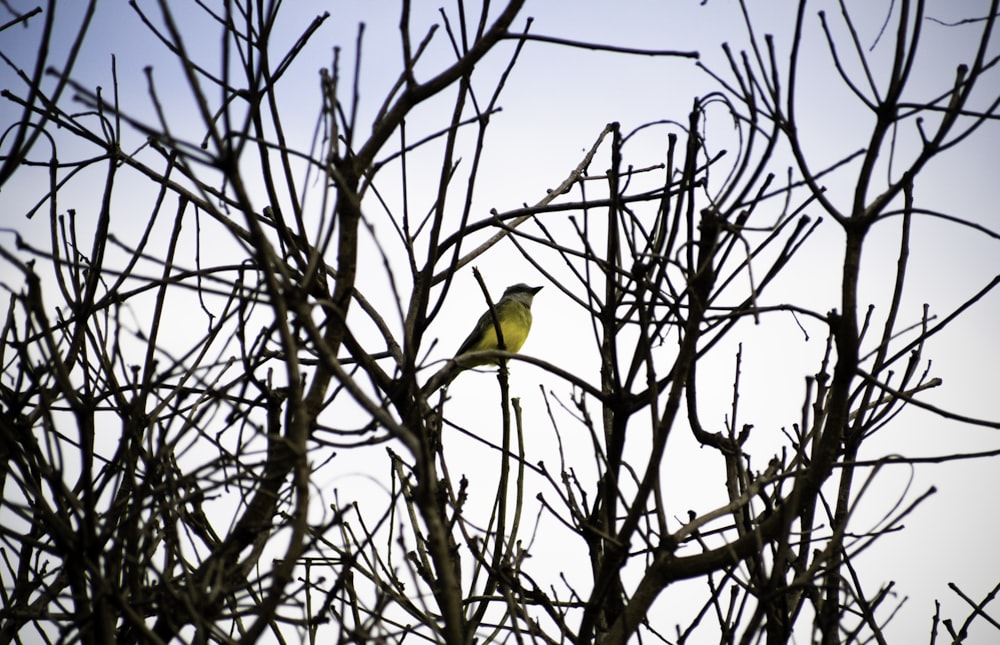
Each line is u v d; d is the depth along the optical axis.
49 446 7.95
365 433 8.86
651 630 9.66
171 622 7.52
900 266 10.03
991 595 9.47
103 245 9.48
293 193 9.67
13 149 7.55
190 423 8.34
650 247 9.41
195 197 10.09
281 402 9.88
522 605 9.13
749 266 8.34
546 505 9.98
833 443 8.88
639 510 8.66
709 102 8.94
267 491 8.41
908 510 8.98
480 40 9.26
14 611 8.05
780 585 9.38
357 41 8.15
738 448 10.12
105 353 9.38
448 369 9.45
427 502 7.94
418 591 8.11
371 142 9.38
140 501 7.98
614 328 9.12
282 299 7.73
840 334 8.75
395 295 7.59
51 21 7.47
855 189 8.84
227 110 7.14
